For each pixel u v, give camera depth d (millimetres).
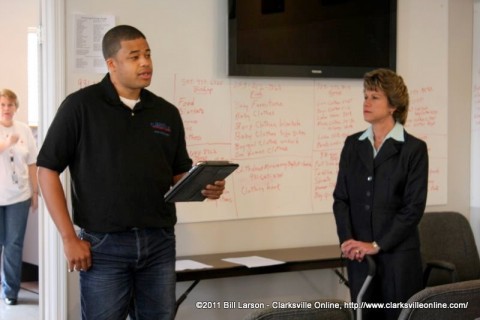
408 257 2844
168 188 2684
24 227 4973
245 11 3838
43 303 3619
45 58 3514
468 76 4617
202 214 3848
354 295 2945
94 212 2535
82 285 2611
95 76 3576
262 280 4043
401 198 2891
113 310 2580
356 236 2949
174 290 2719
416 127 4445
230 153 3898
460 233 4082
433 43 4469
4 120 4902
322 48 4062
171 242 2709
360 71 4176
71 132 2529
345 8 4117
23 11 5855
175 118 2758
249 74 3867
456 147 4598
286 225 4078
